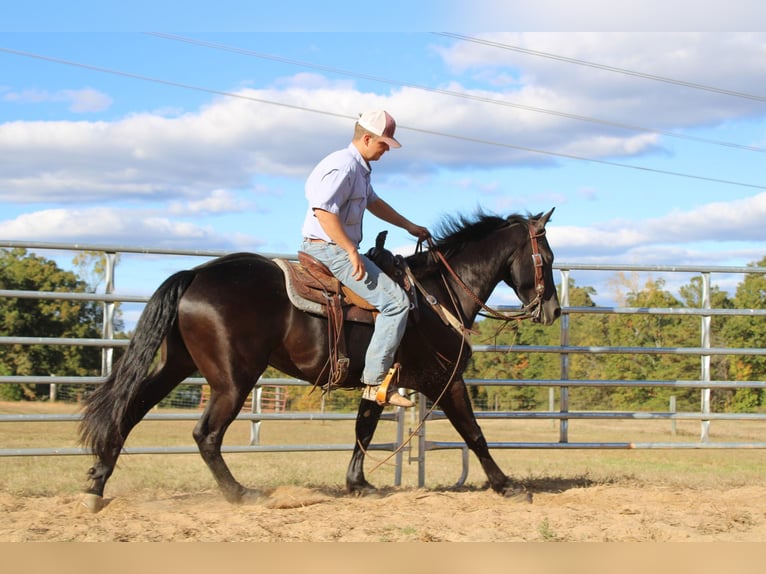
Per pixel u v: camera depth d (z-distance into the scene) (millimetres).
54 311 37594
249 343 5531
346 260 5656
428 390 6324
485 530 5043
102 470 5613
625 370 31516
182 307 5508
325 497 6297
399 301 5695
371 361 5699
